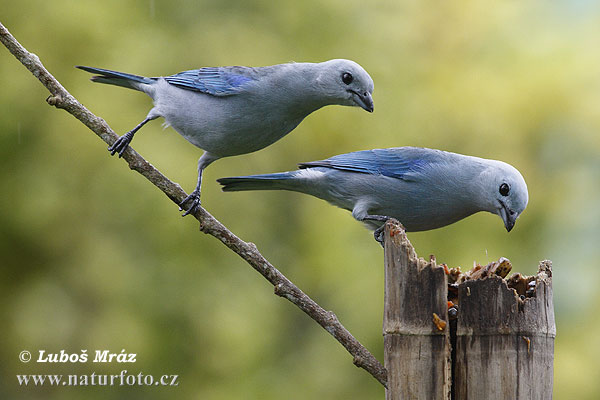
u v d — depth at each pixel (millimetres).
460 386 5461
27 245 13695
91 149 13398
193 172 14078
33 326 13398
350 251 14406
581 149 15055
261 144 8422
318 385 14531
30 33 13641
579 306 14859
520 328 5402
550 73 14977
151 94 8383
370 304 14117
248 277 14711
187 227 13750
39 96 13438
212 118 8047
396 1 16047
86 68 8305
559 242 14977
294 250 15266
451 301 5742
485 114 14781
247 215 14836
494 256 13891
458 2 15898
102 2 14320
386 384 6066
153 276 13727
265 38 15281
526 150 14883
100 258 13523
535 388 5410
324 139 15117
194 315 13867
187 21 15570
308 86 8070
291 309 15117
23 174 13445
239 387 14102
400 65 15539
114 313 13398
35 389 13500
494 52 15672
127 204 13461
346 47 15438
